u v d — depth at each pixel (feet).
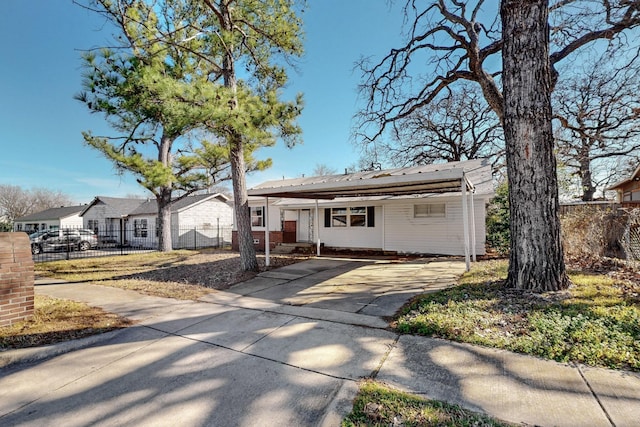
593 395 7.56
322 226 48.80
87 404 8.19
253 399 8.14
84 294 21.50
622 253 22.91
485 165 41.29
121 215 77.25
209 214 75.25
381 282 22.53
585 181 56.90
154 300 19.49
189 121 20.22
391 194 36.55
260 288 21.89
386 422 6.75
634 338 9.74
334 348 11.16
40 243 58.80
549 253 14.89
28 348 11.76
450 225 38.01
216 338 12.69
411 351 10.53
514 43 15.67
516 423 6.63
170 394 8.55
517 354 9.79
